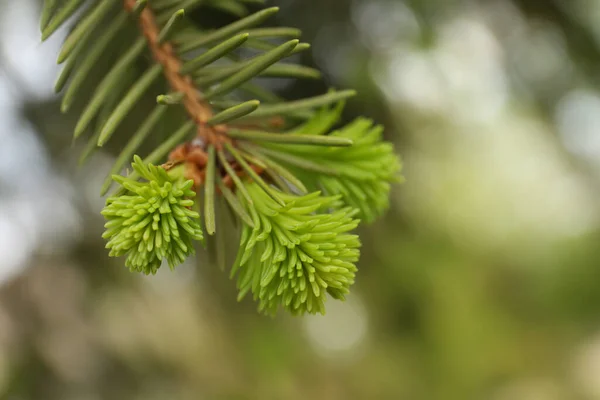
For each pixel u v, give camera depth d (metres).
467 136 0.76
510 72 0.59
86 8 0.29
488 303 0.90
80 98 0.36
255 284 0.26
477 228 0.95
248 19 0.27
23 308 0.48
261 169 0.27
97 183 0.49
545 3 0.53
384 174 0.27
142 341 0.53
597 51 0.55
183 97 0.27
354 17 0.47
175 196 0.25
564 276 0.98
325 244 0.26
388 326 0.75
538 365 0.91
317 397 0.66
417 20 0.50
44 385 0.48
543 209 1.09
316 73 0.28
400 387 0.73
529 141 0.94
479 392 0.80
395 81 0.52
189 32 0.29
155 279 0.56
